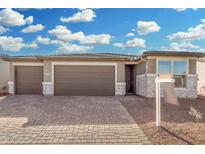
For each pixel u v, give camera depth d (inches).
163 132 241.8
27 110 391.9
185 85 597.6
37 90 708.0
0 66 754.8
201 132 241.3
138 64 716.0
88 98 593.0
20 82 706.8
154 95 587.2
